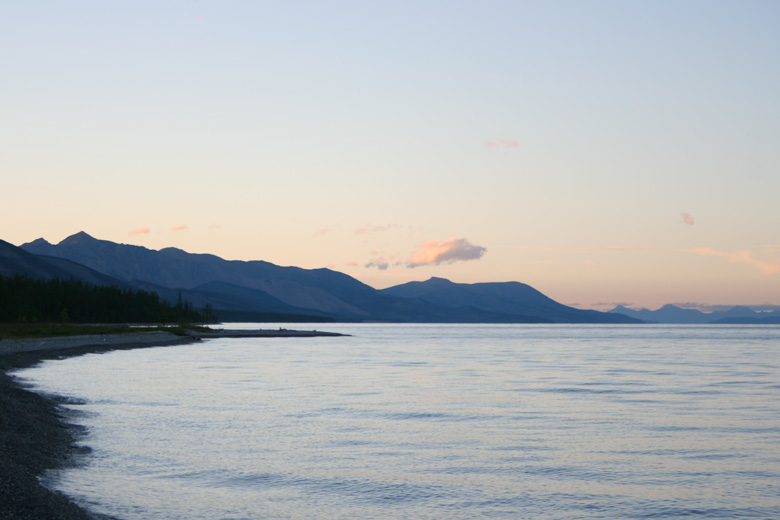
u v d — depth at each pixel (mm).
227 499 26703
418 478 30422
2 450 29547
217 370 88938
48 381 67938
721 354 146250
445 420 46312
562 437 40281
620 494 28266
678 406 54000
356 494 27844
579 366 103312
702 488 29281
